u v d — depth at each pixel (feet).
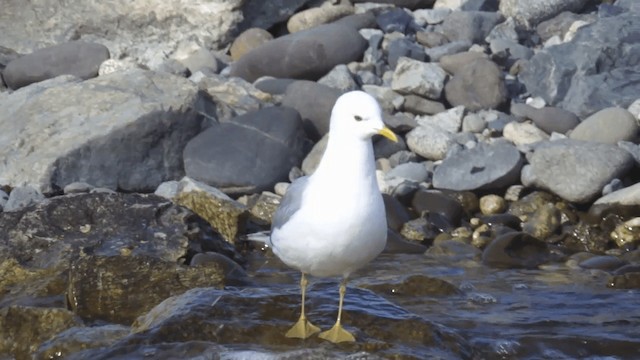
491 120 49.47
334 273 27.71
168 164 46.78
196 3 56.39
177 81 48.49
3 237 37.40
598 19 54.70
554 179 44.34
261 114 47.44
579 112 50.62
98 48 54.54
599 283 36.96
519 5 57.72
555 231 42.57
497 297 35.12
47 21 58.03
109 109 46.70
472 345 29.89
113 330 29.43
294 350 27.25
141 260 33.58
